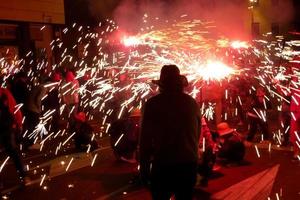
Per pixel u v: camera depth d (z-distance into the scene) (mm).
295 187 7496
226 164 9117
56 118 14211
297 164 9000
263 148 10609
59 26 18453
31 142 11570
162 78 4910
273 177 8133
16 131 8406
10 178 8812
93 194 7559
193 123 4836
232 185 7715
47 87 13141
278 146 10758
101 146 11609
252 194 7191
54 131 14070
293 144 9656
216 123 10625
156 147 4746
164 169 4695
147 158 4742
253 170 8680
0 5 15336
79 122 11141
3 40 15641
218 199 6988
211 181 7996
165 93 4863
